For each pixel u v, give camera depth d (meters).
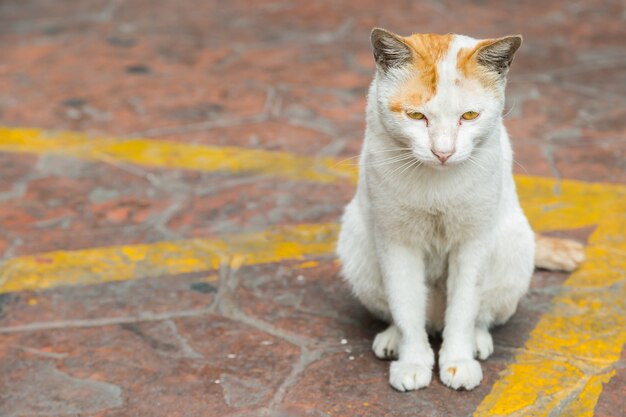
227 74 8.82
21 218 6.18
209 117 7.88
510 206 4.41
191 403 4.21
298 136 7.46
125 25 10.27
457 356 4.27
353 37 9.75
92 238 5.91
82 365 4.54
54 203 6.39
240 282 5.34
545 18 10.16
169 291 5.25
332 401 4.17
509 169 4.41
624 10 10.41
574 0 10.80
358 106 8.04
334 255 5.62
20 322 4.95
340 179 6.68
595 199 6.21
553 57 9.02
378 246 4.27
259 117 7.85
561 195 6.28
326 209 6.25
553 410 4.05
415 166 3.98
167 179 6.75
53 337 4.79
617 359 4.43
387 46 3.86
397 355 4.50
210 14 10.64
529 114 7.68
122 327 4.88
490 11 10.45
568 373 4.32
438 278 4.50
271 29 10.09
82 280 5.38
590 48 9.25
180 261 5.59
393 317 4.33
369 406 4.12
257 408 4.15
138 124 7.76
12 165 6.97
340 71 8.84
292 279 5.36
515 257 4.40
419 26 9.94
